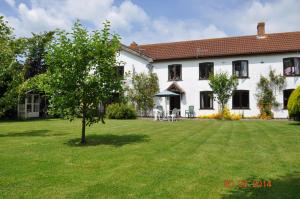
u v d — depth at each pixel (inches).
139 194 244.4
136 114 1198.3
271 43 1232.2
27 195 243.4
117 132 659.4
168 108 1306.6
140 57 1339.8
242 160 360.5
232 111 1223.5
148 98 1310.3
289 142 490.6
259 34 1304.1
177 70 1309.1
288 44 1195.9
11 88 673.0
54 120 1115.3
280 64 1176.8
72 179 285.7
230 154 396.2
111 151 423.8
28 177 292.5
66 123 932.6
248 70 1211.2
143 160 363.9
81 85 489.4
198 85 1275.8
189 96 1285.7
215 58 1255.5
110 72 498.3
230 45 1293.1
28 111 1286.9
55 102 486.6
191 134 612.1
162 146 463.2
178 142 503.2
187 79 1291.8
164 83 1320.1
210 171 312.2
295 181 276.1
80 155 396.2
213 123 894.4
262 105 1180.5
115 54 511.8
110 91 502.0
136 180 281.6
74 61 480.1
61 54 475.5
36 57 1296.8
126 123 906.7
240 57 1222.9
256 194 243.8
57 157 383.9
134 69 1347.2
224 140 521.3
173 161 357.4
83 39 484.4
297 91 808.9
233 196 239.9
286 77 1167.6
